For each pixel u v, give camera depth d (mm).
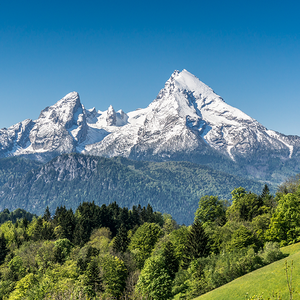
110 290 90500
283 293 56625
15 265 119000
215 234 109250
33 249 131625
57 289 76625
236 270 79500
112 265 98875
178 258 111812
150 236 134875
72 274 96875
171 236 124875
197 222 105625
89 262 104875
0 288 104438
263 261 79938
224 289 70875
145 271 90562
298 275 60688
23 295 89375
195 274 88188
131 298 84500
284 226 94188
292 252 81000
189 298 80062
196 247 101062
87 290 81250
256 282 66125
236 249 92500
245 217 127438
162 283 87000
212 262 91000
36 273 109812
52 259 120125
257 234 100625
